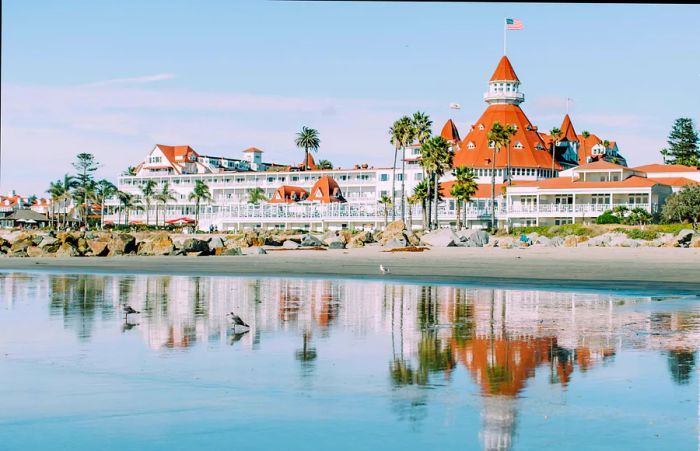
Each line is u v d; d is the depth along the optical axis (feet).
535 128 545.85
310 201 500.33
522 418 34.73
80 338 59.31
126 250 240.73
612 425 33.50
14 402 38.24
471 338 58.90
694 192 334.24
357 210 464.65
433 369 46.26
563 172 478.59
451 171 462.60
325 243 293.02
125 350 53.62
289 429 33.22
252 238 286.66
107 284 115.75
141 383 42.50
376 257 216.74
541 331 62.39
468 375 44.34
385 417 34.99
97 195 613.93
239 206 501.97
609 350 52.60
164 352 52.90
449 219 440.04
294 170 612.29
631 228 321.52
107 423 34.45
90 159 610.65
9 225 585.22
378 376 44.24
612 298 91.66
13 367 47.29
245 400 38.37
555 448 30.50
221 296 95.40
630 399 38.17
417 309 79.61
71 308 81.00
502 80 541.75
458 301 88.58
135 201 597.52
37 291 102.83
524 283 116.47
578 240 284.00
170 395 39.52
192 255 234.38
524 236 305.12
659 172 447.01
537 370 45.70
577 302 86.89
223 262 191.31
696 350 52.42
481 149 510.58
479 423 33.91
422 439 31.71
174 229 529.04
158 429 33.45
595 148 593.01
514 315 73.92
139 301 88.84
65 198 597.11
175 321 69.77
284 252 257.96
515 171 500.33
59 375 44.80
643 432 32.50
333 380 43.14
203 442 31.63
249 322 68.90
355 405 37.19
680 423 33.81
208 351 53.26
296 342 57.31
